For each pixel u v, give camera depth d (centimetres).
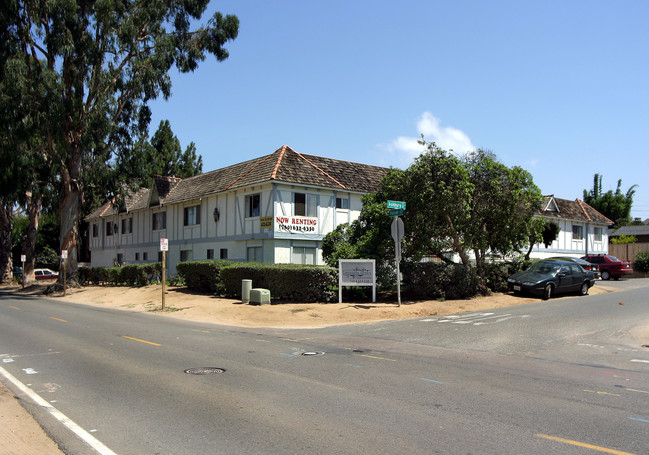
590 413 589
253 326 1460
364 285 1828
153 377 783
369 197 2136
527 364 875
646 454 464
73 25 2689
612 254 4619
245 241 2692
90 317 1719
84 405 635
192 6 3077
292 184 2534
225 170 3162
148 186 4078
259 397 663
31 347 1076
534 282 2014
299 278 1834
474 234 2012
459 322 1427
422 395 669
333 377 775
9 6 2555
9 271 4219
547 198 3997
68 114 2788
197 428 543
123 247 4156
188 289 2495
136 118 3148
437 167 1878
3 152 2634
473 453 466
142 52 2972
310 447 484
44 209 3959
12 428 547
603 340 1127
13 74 2477
